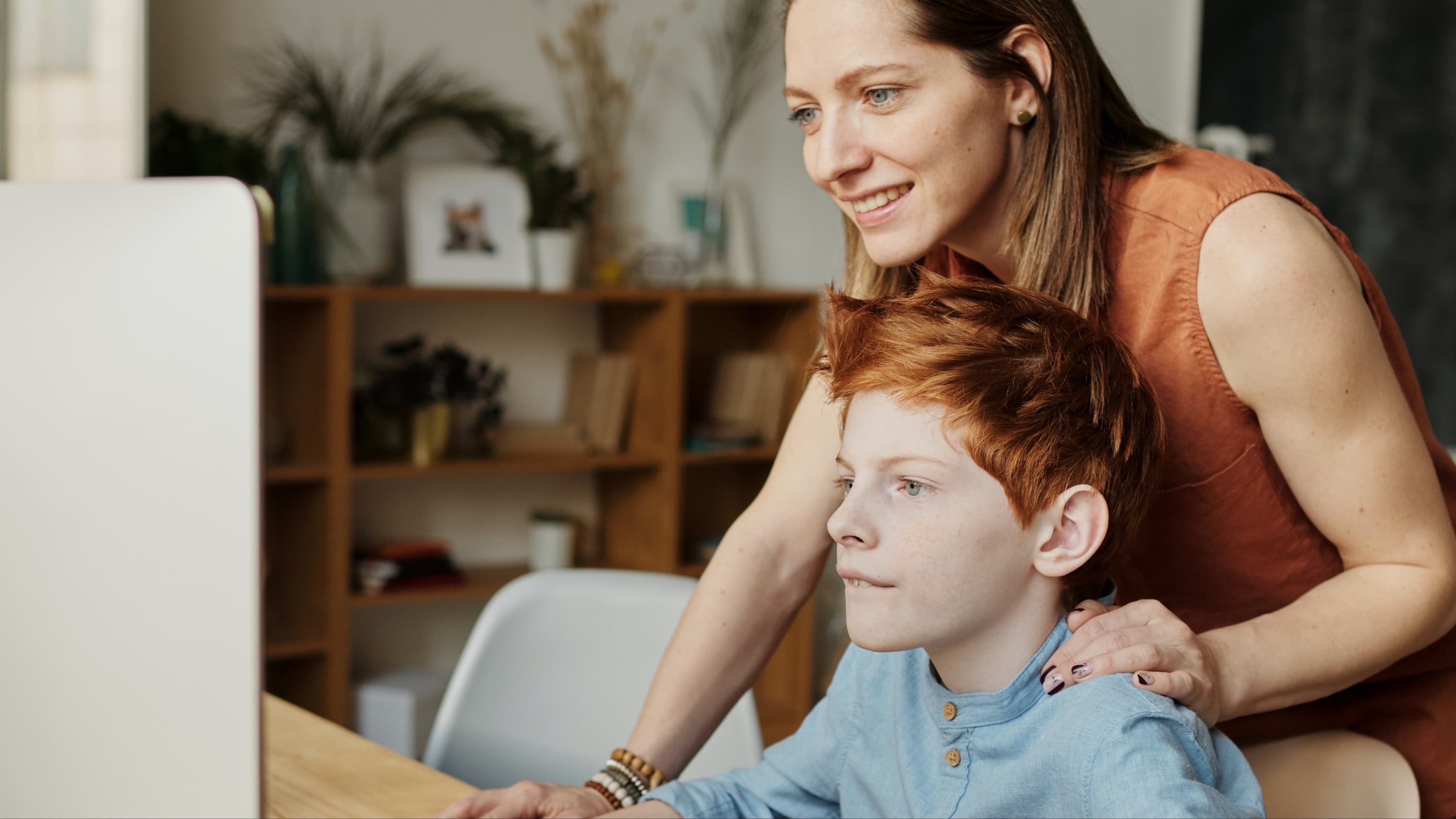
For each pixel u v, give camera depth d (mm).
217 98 3330
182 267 634
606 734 1621
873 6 959
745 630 1188
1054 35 991
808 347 3949
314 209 3322
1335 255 999
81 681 665
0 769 680
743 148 4117
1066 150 1015
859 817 985
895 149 979
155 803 663
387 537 3697
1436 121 3732
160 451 645
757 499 1248
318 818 1054
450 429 3605
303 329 3336
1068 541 811
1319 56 3994
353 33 3500
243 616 643
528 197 3629
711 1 4016
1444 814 1181
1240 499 1072
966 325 824
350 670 3668
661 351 3721
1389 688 1177
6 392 658
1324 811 1111
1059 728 797
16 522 664
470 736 1575
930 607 799
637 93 3934
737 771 1077
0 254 655
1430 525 1025
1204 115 4344
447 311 3727
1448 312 3719
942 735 872
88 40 2883
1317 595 1023
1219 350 1016
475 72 3672
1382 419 1002
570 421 3859
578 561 3883
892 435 802
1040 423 793
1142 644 830
